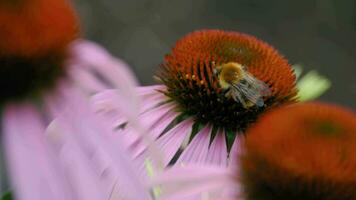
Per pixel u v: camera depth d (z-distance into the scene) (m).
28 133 0.16
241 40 0.24
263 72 0.23
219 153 0.23
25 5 0.16
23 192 0.15
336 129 0.18
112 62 0.17
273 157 0.18
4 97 0.16
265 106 0.23
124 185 0.16
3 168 0.16
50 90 0.16
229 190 0.18
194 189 0.18
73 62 0.17
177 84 0.24
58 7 0.16
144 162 0.20
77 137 0.16
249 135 0.19
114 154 0.16
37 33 0.16
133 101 0.17
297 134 0.18
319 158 0.18
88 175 0.16
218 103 0.23
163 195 0.18
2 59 0.16
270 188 0.18
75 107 0.16
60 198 0.15
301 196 0.18
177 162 0.22
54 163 0.16
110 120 0.18
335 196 0.18
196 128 0.23
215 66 0.23
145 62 0.57
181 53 0.24
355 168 0.18
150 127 0.23
